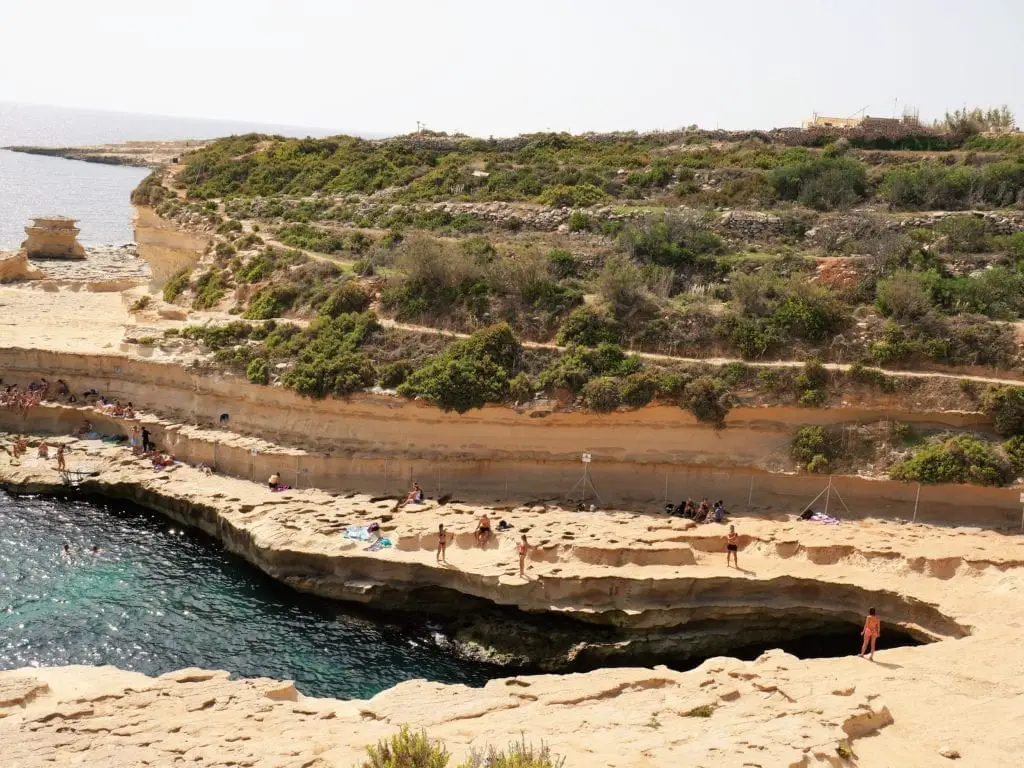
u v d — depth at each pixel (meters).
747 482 35.66
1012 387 35.06
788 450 35.47
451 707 22.00
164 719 21.00
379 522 32.84
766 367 37.12
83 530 35.66
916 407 35.75
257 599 31.30
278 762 18.48
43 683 22.75
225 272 54.22
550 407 36.12
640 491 36.03
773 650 25.30
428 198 62.94
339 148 78.75
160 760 18.70
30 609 29.86
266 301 46.94
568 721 21.02
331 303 43.84
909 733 20.84
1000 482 33.28
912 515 34.19
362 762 18.30
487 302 42.19
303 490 36.50
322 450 37.38
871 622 25.25
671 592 29.30
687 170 61.94
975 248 47.28
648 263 47.00
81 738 19.89
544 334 40.56
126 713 21.33
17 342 46.34
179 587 31.80
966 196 54.53
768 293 41.56
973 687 23.14
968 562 29.59
